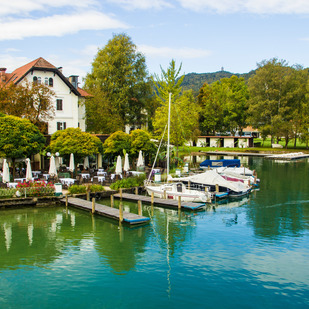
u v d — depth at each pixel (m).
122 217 24.81
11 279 16.02
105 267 17.33
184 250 19.55
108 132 58.34
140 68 62.94
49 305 13.83
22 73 47.56
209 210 28.72
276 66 85.94
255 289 15.03
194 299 14.26
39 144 35.12
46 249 19.67
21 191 29.03
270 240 21.11
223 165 53.69
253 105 87.25
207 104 101.12
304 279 15.92
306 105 81.56
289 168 57.59
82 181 35.22
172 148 54.16
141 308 13.60
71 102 50.06
